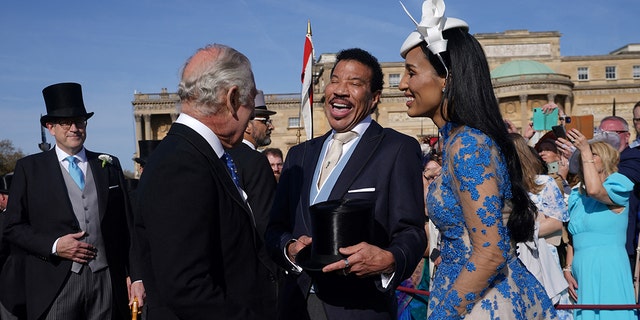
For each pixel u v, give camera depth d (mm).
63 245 5566
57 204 5820
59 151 6047
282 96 61969
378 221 3721
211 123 3029
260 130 6598
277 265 3803
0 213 7617
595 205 5812
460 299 2965
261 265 3178
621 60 66500
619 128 8000
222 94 2990
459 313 2992
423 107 3297
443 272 3193
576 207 6016
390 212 3727
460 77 3098
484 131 3025
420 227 3729
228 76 2988
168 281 2707
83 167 6109
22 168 5941
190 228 2762
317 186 3926
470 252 3068
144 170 2957
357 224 3248
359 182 3781
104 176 6125
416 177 3820
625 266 5754
